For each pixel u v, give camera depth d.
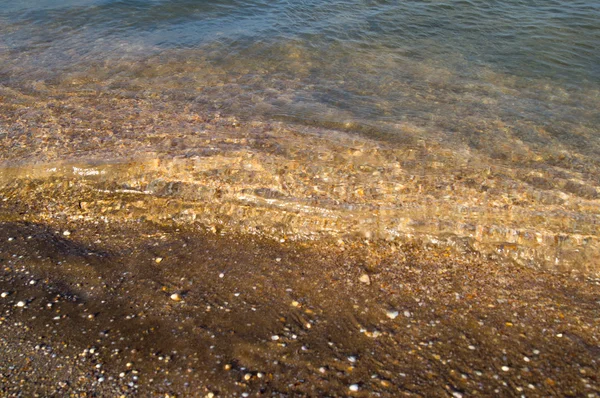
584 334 1.09
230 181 1.45
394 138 1.61
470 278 1.23
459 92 1.87
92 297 1.18
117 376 1.01
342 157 1.53
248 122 1.69
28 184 1.48
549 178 1.45
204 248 1.33
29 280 1.23
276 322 1.12
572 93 1.86
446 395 0.98
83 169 1.50
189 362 1.04
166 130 1.65
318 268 1.27
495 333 1.10
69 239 1.36
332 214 1.38
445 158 1.53
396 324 1.12
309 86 1.91
